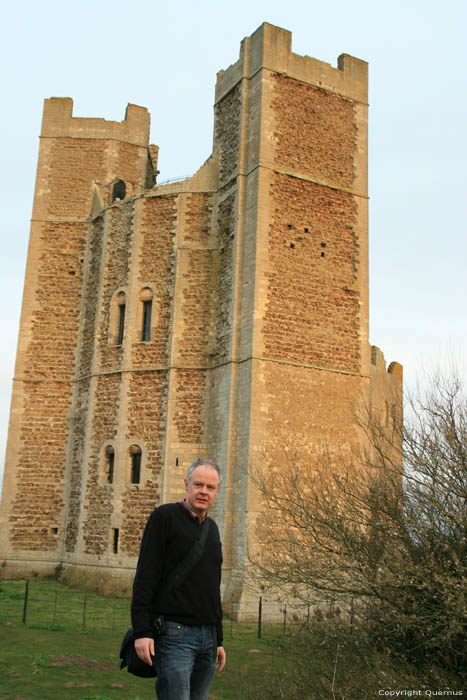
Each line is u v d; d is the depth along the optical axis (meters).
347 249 21.00
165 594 4.74
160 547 4.80
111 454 21.36
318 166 21.02
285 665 9.78
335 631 9.48
